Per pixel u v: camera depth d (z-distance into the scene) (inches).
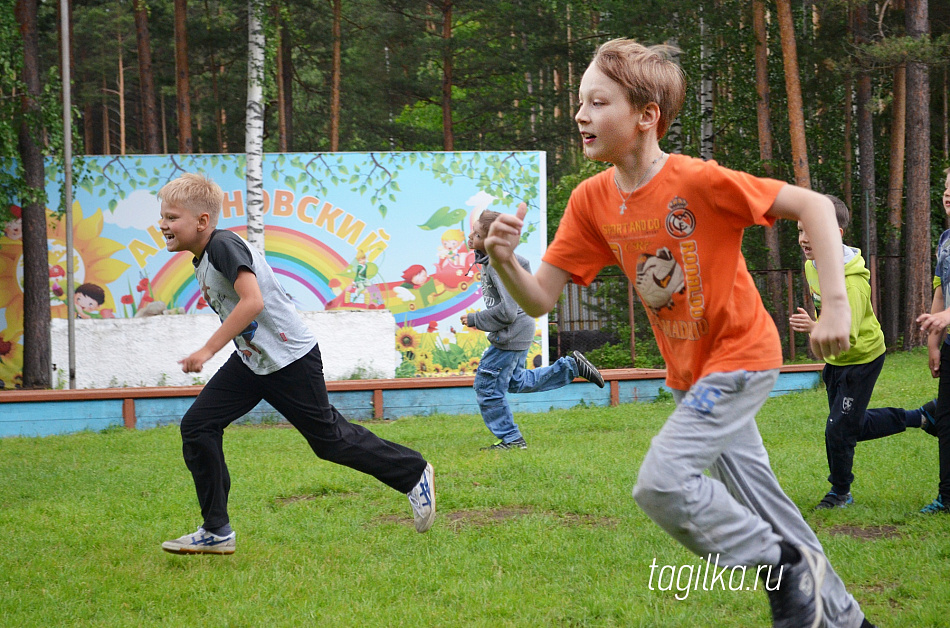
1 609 140.9
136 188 562.9
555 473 237.5
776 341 103.6
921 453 258.5
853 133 948.0
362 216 568.4
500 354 281.7
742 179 96.7
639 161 104.0
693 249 101.1
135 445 323.6
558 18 1032.2
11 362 568.7
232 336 148.3
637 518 188.1
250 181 554.3
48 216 567.2
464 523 192.7
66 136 518.3
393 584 151.6
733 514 98.8
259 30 573.6
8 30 528.7
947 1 889.5
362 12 1234.6
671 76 103.4
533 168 572.4
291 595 145.6
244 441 323.9
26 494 236.8
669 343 109.6
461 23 1215.6
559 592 143.8
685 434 97.9
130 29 1301.7
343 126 1355.8
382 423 374.6
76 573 159.8
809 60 837.2
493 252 102.6
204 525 162.7
